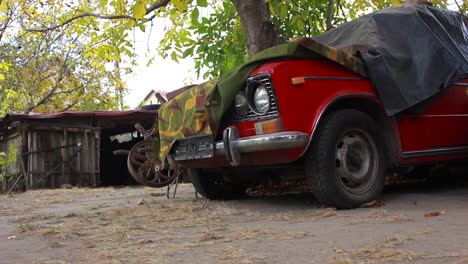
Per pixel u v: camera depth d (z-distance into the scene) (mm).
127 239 3561
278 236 3348
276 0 6660
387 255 2594
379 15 5359
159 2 7492
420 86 4949
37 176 13664
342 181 4594
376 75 4797
